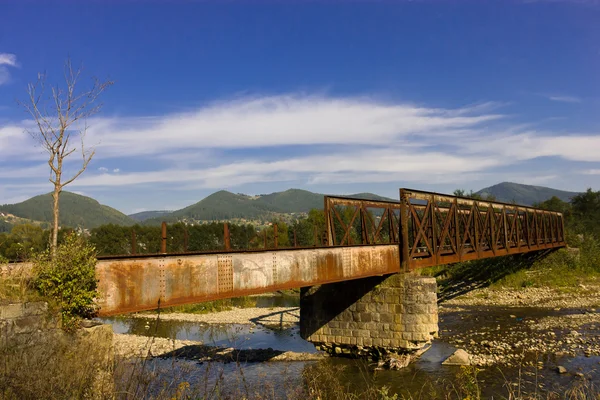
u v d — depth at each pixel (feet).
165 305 41.68
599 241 199.82
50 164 39.60
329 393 57.57
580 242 197.88
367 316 78.59
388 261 78.23
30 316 29.25
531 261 178.81
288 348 90.02
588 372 63.10
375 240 87.10
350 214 239.91
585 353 74.69
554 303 128.16
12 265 32.76
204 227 219.20
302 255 60.70
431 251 86.38
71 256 33.53
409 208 81.87
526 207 147.84
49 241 37.65
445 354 79.41
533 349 78.69
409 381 64.80
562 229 187.83
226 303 154.61
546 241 169.07
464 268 179.01
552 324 100.01
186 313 139.95
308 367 73.46
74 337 31.68
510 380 61.62
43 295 31.53
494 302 134.62
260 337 101.60
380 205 86.89
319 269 63.57
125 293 38.37
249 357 80.79
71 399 24.68
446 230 92.12
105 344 33.35
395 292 77.00
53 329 30.42
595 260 175.94
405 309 75.97
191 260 44.86
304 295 85.15
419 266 82.17
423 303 75.15
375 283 78.84
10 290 30.04
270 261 55.16
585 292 141.90
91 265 34.42
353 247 70.38
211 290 46.78
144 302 39.86
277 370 71.26
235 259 50.19
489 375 64.69
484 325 103.09
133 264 39.24
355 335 79.10
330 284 82.84
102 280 36.73
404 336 75.36
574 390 45.34
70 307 32.30
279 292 193.57
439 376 66.49
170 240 207.31
